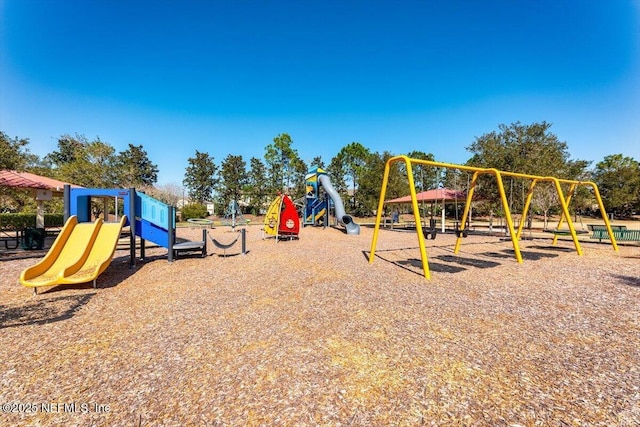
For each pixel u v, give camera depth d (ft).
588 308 16.06
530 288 20.06
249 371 9.75
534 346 11.59
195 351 11.17
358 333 12.72
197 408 7.94
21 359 10.58
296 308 15.92
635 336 12.53
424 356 10.75
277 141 135.03
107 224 25.93
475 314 15.05
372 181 104.63
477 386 8.93
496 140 74.18
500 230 74.02
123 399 8.36
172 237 29.22
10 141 31.83
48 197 45.93
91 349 11.35
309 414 7.68
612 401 8.25
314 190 73.87
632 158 152.05
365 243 45.68
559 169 67.51
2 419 7.54
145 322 14.08
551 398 8.38
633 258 32.24
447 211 142.61
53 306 16.44
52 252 21.95
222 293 18.81
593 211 136.67
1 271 24.88
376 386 8.91
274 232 54.29
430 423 7.37
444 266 27.43
